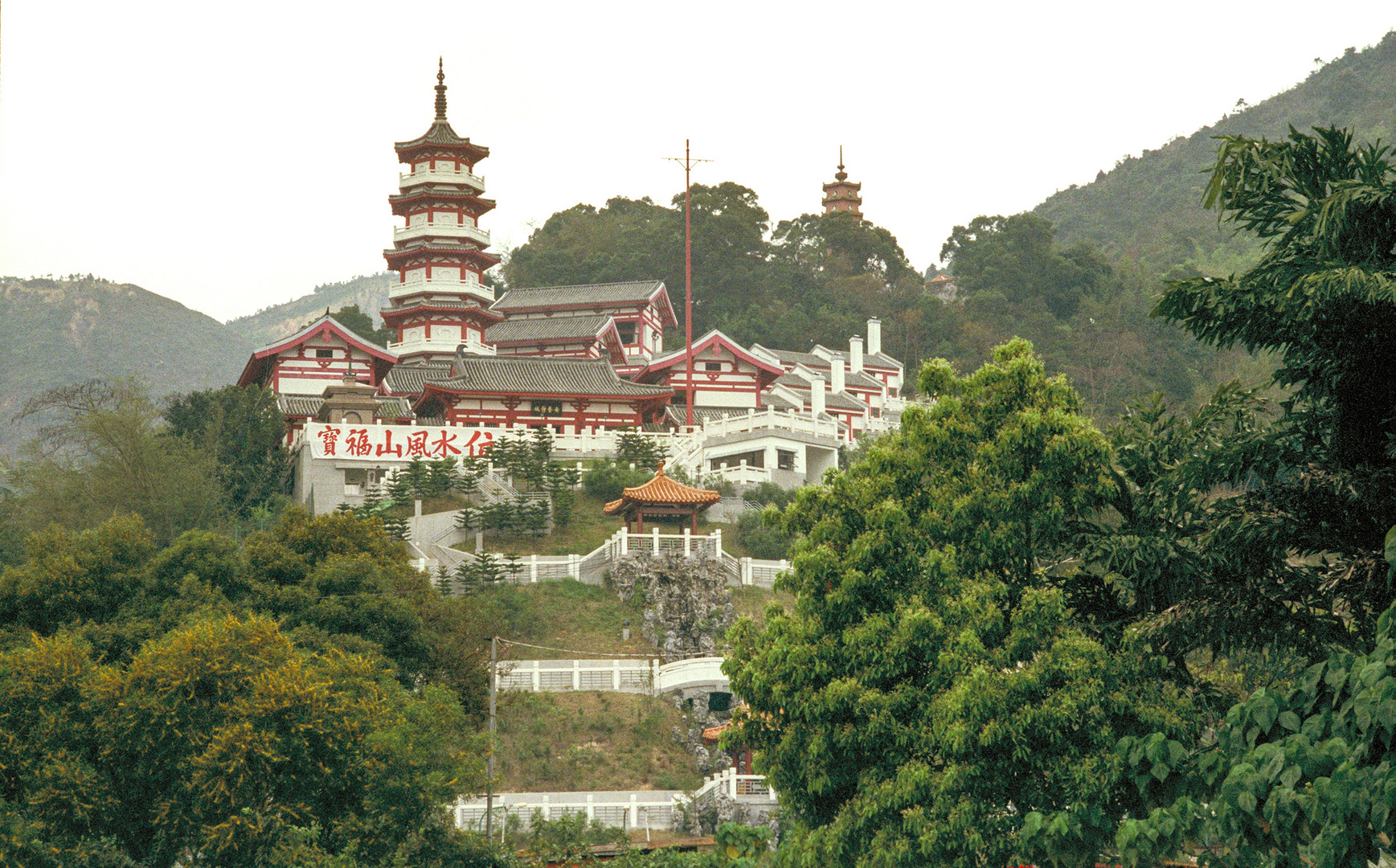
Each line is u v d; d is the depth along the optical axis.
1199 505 24.39
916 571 26.55
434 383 89.12
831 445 91.00
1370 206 20.59
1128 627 24.56
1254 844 18.17
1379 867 20.33
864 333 151.50
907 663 25.61
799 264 170.62
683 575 64.69
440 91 110.38
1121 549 23.91
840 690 25.33
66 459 81.94
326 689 30.94
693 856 33.12
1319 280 19.80
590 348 116.94
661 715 54.09
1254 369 134.12
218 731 29.08
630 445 84.44
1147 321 148.50
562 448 85.81
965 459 27.33
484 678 44.59
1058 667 23.84
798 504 29.16
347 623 41.28
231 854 29.23
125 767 30.00
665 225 164.75
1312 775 17.55
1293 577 23.00
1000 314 154.00
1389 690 16.88
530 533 73.00
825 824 27.06
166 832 29.34
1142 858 19.50
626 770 50.50
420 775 30.97
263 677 30.05
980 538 25.98
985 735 23.44
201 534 42.91
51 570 39.31
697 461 87.44
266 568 43.75
